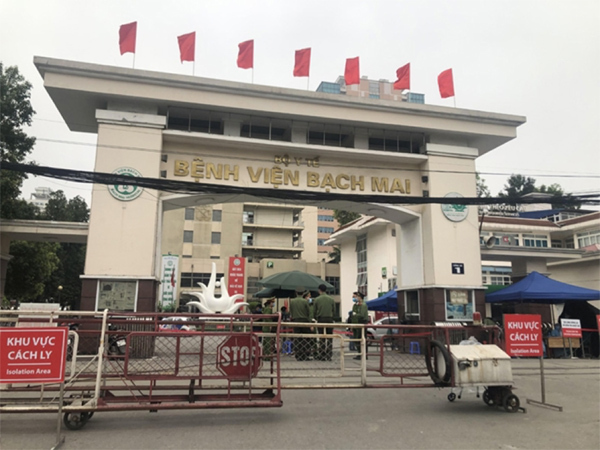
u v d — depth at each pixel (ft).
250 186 45.42
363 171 49.03
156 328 19.11
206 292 52.70
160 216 42.73
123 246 40.40
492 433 17.74
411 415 20.47
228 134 45.37
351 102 46.01
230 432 17.37
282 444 16.05
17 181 57.16
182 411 20.40
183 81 41.96
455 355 21.17
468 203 36.83
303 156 47.34
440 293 47.37
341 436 17.08
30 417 19.17
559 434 17.70
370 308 66.28
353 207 48.67
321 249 207.00
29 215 66.49
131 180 32.17
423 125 48.21
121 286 40.09
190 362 19.36
